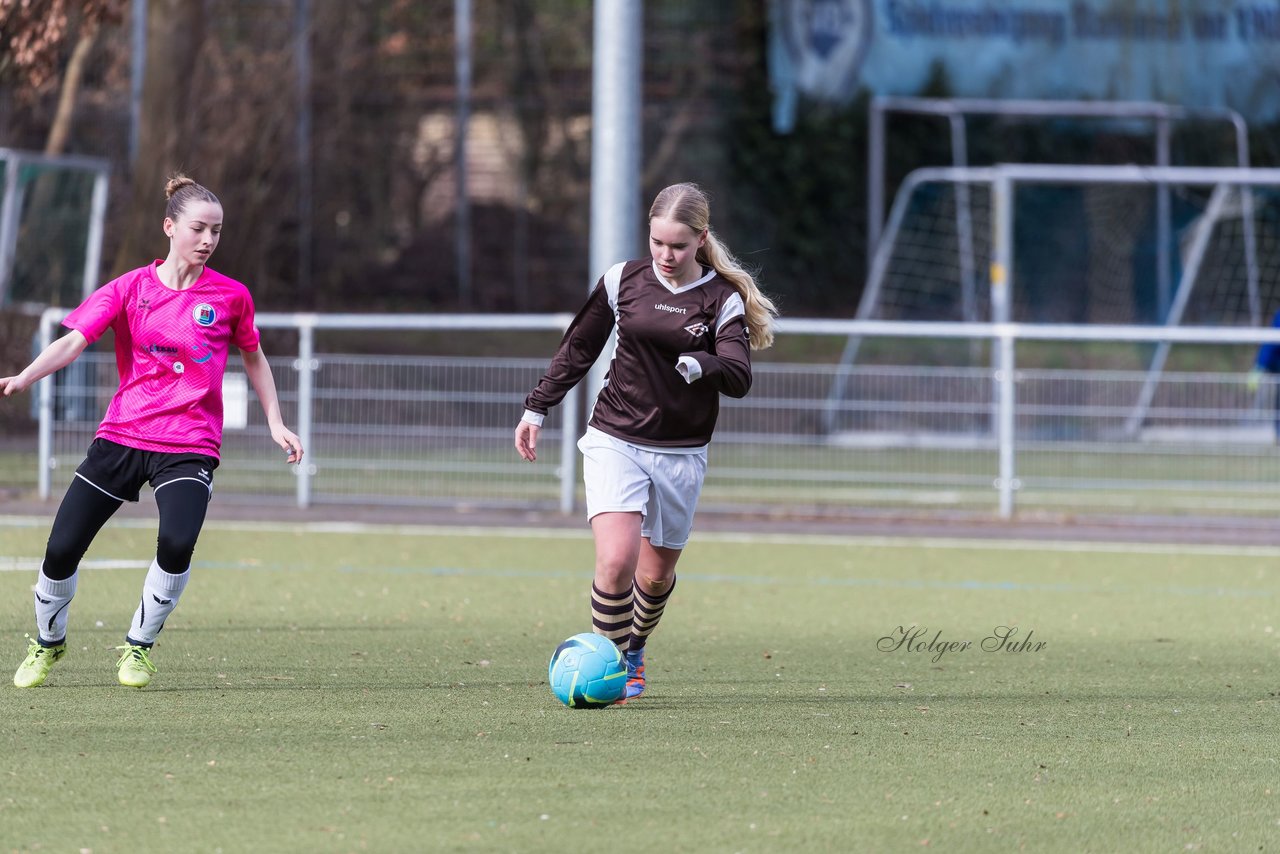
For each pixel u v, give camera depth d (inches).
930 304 4665.4
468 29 4421.8
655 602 937.5
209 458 914.1
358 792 701.9
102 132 3390.7
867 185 4778.5
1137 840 650.8
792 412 2094.0
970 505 2098.9
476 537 1814.7
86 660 1027.3
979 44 4564.5
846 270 4783.5
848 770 759.1
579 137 4537.4
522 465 2075.5
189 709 877.2
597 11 2214.6
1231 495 2076.8
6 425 2092.8
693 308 875.4
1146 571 1620.3
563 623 1238.3
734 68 4699.8
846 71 4643.2
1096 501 2105.1
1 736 804.0
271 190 3604.8
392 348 3686.0
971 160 4837.6
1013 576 1568.7
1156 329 2005.4
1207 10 4510.3
